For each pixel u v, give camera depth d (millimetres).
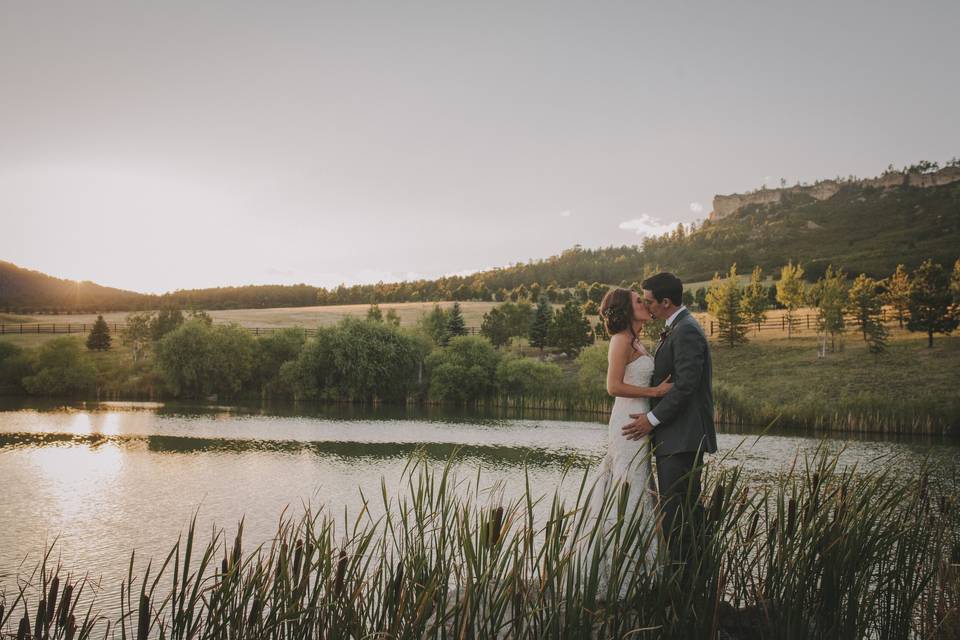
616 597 3666
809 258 176500
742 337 82812
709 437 4699
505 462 31359
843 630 4109
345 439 40750
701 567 3783
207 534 20703
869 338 76062
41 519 22797
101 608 13656
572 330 89562
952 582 4414
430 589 3662
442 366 67062
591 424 49969
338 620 4047
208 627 4082
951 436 42375
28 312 143875
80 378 68500
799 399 58469
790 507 4043
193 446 37688
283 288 199750
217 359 68688
